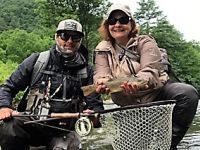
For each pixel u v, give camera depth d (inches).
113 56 69.0
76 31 73.8
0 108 73.8
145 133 59.4
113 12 68.7
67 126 74.8
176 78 74.1
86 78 75.3
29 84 77.7
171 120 61.7
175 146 67.9
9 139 74.2
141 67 66.2
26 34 970.7
